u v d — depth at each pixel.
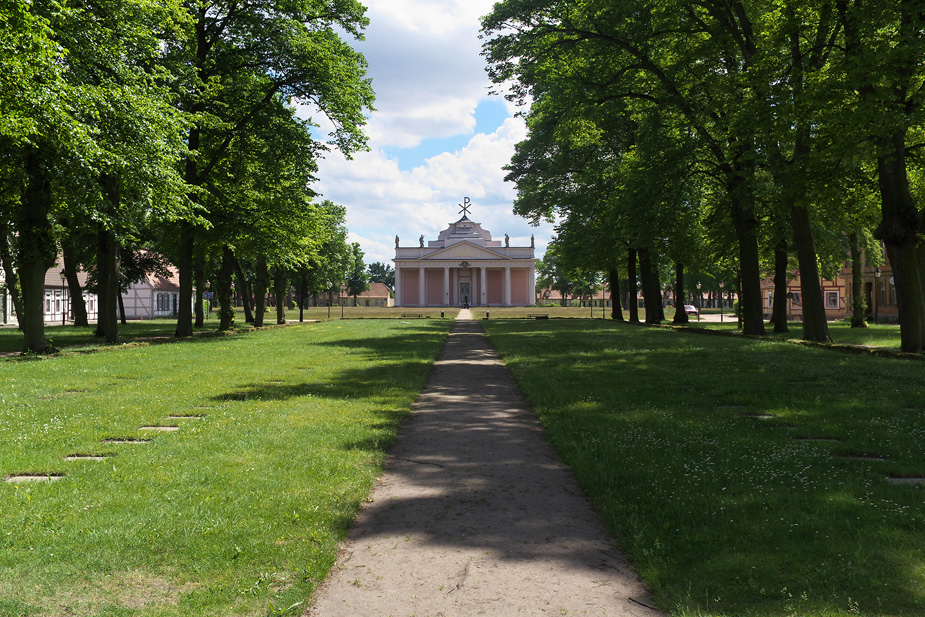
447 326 47.31
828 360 16.23
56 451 7.12
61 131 17.02
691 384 12.22
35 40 14.97
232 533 4.55
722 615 3.31
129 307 74.94
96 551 4.22
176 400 10.93
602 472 6.13
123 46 20.64
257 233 30.52
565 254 45.50
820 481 5.65
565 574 4.02
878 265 43.25
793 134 18.64
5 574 3.88
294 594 3.65
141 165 20.50
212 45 28.70
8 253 27.42
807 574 3.76
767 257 33.88
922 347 17.44
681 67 24.28
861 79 15.53
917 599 3.41
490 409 10.50
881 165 17.73
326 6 29.11
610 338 27.08
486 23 26.58
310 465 6.46
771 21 21.39
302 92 29.20
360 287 136.50
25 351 20.52
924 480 5.80
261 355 20.12
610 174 38.50
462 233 126.56
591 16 25.09
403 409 10.09
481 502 5.55
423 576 3.99
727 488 5.51
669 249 34.38
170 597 3.64
